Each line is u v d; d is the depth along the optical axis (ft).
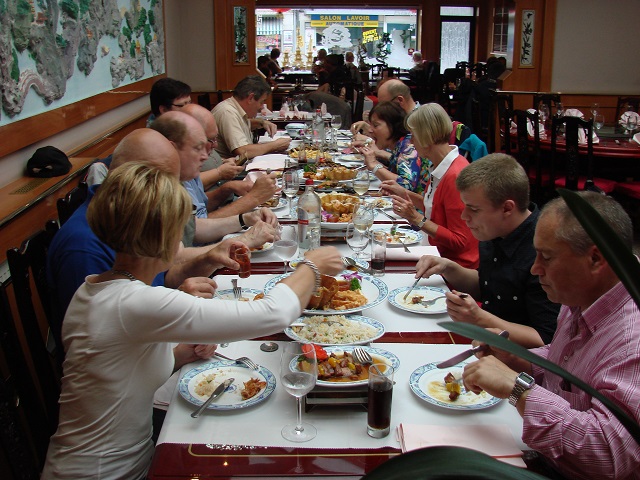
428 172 10.80
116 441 4.25
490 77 27.45
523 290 6.11
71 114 11.75
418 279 6.55
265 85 15.06
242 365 4.88
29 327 5.20
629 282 2.38
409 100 13.84
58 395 5.41
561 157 18.58
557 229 3.99
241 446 3.91
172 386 4.83
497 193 5.94
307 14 47.01
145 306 3.99
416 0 40.83
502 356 4.88
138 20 18.15
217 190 10.74
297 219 8.17
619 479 3.56
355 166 12.91
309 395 4.26
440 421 4.18
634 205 16.65
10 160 9.26
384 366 4.17
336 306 5.72
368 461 3.77
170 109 12.09
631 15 26.78
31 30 9.59
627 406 3.51
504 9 29.19
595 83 27.50
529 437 3.74
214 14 25.57
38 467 4.97
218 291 6.26
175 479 3.62
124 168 4.15
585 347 4.08
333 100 21.02
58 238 5.50
